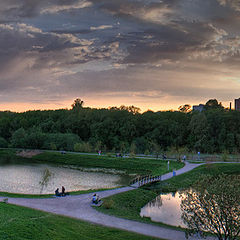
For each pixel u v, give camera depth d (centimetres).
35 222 2700
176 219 3716
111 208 3794
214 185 2591
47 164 9412
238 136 12356
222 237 2783
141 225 3061
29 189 5512
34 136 13225
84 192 4628
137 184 5538
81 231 2706
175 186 5697
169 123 13925
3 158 10888
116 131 14325
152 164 8400
